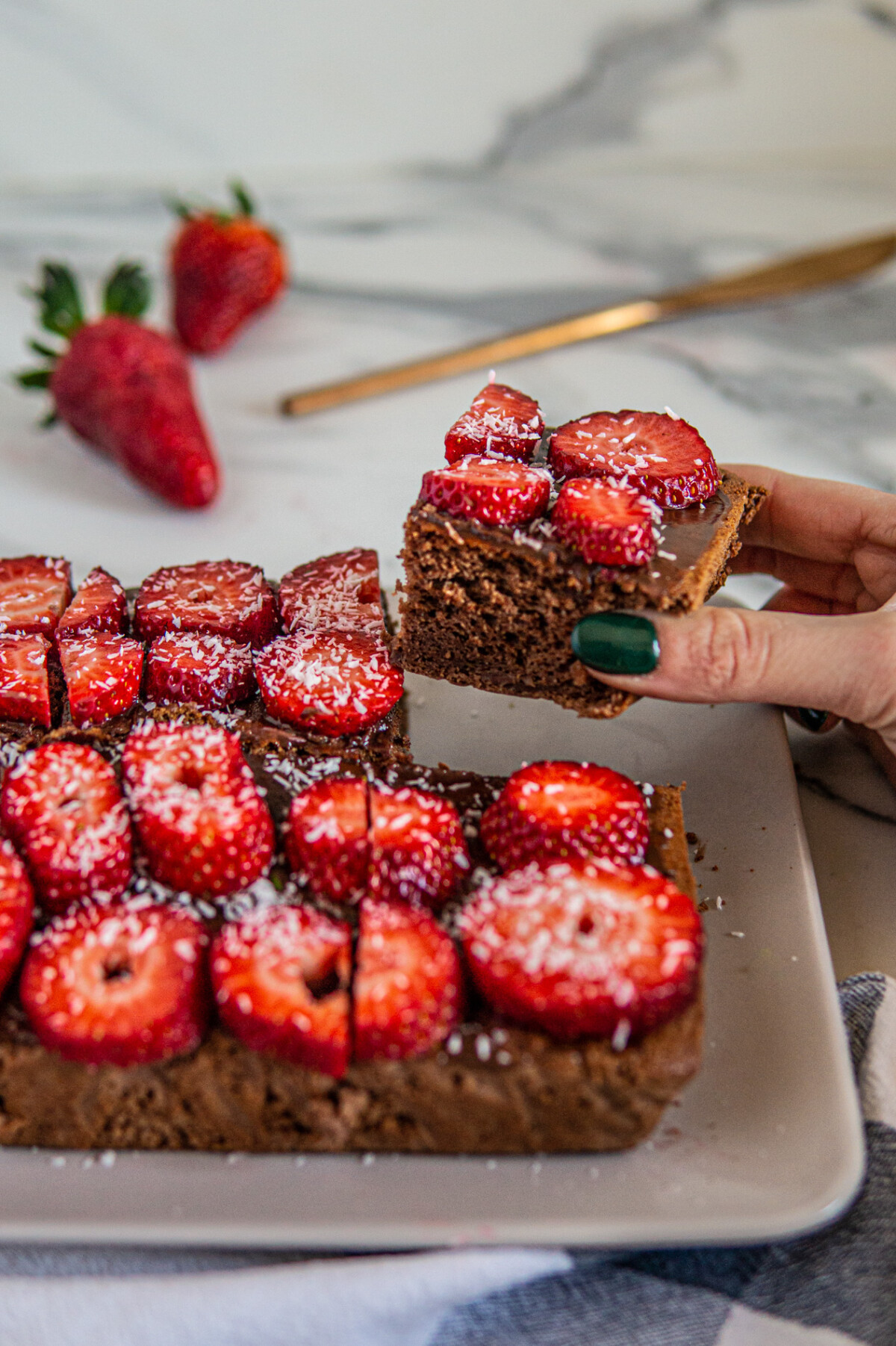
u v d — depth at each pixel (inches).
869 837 13.5
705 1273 10.9
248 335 21.3
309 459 18.9
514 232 23.9
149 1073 11.0
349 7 22.4
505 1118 11.0
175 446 17.6
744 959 12.2
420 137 24.6
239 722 13.2
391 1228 10.6
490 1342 10.7
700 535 12.8
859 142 24.9
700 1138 11.3
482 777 12.5
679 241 23.6
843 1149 11.0
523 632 13.2
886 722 12.6
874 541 14.3
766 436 18.9
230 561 14.3
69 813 11.7
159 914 11.2
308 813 11.7
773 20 22.8
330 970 11.1
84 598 13.8
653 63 23.5
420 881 11.6
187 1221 10.7
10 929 11.1
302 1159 11.2
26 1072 11.0
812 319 21.6
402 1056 10.9
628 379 20.0
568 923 10.9
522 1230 10.6
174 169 24.5
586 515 12.4
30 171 24.1
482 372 20.3
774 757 13.7
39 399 20.2
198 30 22.4
